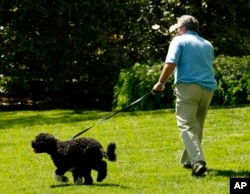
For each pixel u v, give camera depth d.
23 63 19.72
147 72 16.92
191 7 20.52
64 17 19.28
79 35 19.08
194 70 8.94
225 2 20.81
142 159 10.57
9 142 12.91
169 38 21.14
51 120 15.89
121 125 14.14
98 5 18.95
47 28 19.48
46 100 20.77
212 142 11.69
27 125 15.20
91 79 19.47
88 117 15.87
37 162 10.80
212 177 8.93
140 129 13.52
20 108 19.42
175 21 20.86
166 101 16.77
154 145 11.77
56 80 19.36
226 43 21.42
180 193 8.16
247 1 21.27
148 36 20.94
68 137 13.18
